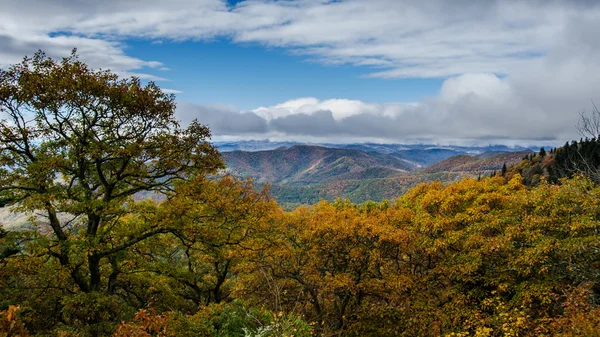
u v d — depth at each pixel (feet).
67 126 50.14
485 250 54.65
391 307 61.46
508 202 66.08
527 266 53.06
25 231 46.96
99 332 43.80
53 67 45.37
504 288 50.96
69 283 54.65
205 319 42.75
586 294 38.96
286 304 63.26
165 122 53.26
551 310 48.62
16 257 45.78
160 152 49.24
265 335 32.35
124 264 58.54
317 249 67.62
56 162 43.60
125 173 52.65
